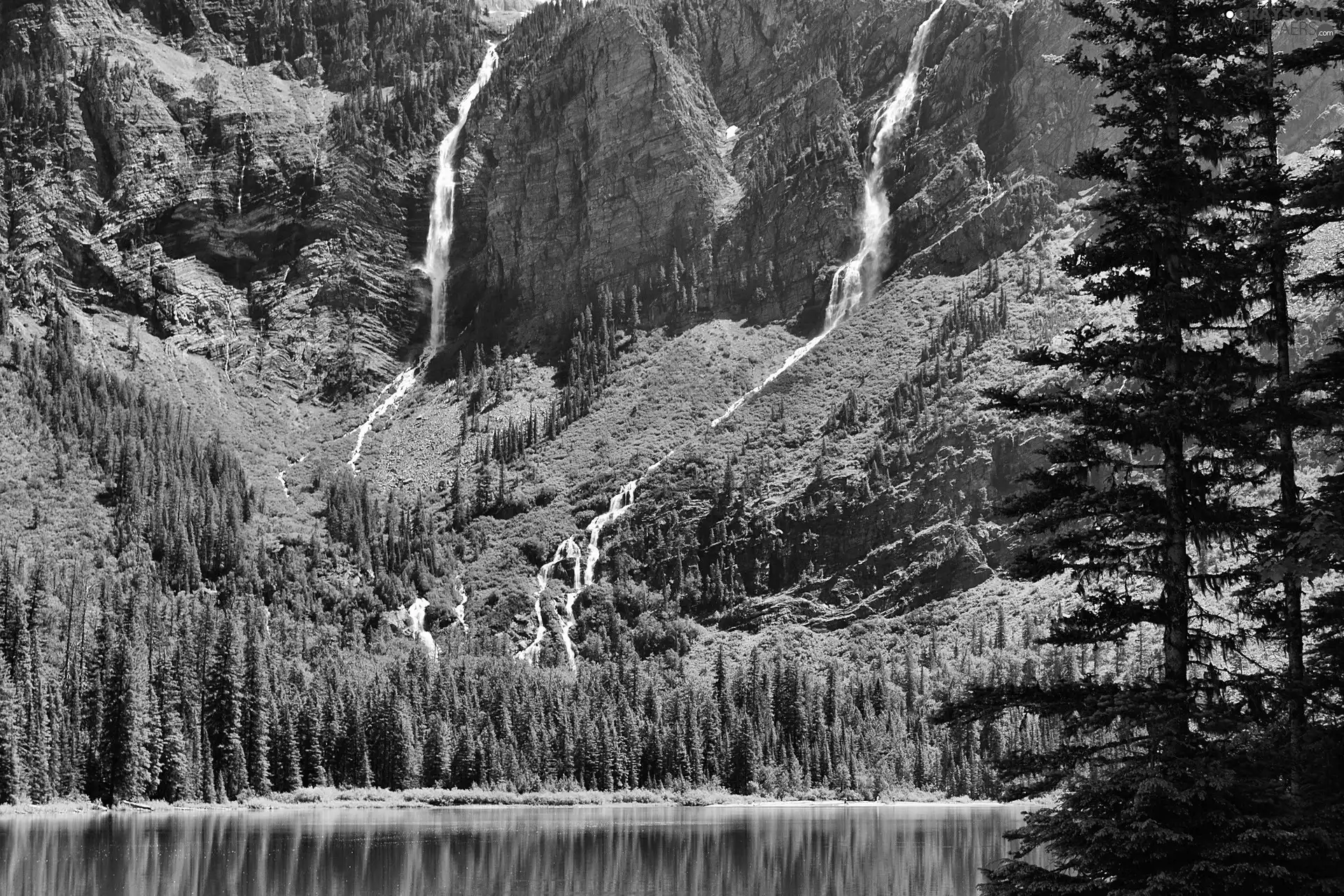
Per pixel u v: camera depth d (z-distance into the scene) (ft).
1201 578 140.97
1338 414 139.33
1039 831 141.49
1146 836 131.23
